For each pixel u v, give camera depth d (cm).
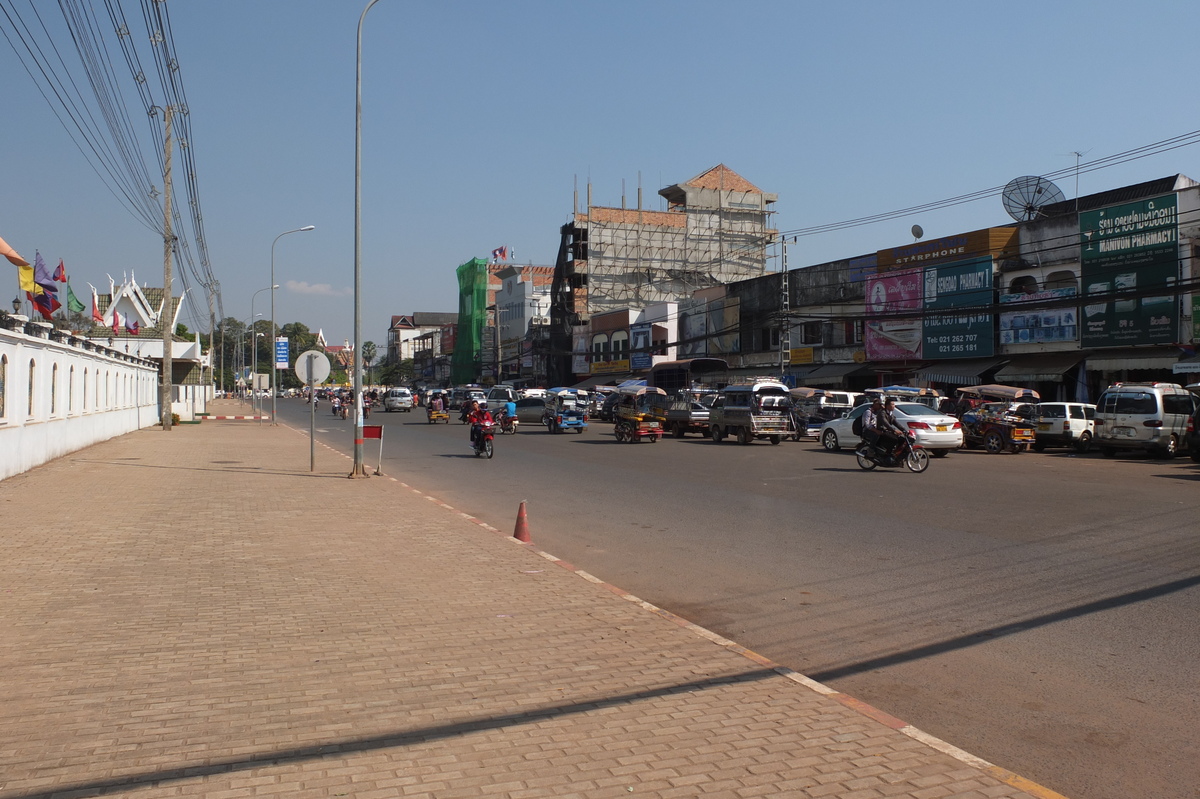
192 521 1181
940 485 1655
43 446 1925
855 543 1065
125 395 3231
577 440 3178
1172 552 969
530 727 463
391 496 1495
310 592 780
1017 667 600
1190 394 2342
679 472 1956
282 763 414
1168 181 3350
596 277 7244
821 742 446
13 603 725
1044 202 3406
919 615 738
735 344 5028
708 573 921
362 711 486
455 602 748
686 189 7531
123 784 390
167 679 538
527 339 8106
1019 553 982
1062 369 3100
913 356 3781
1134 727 491
